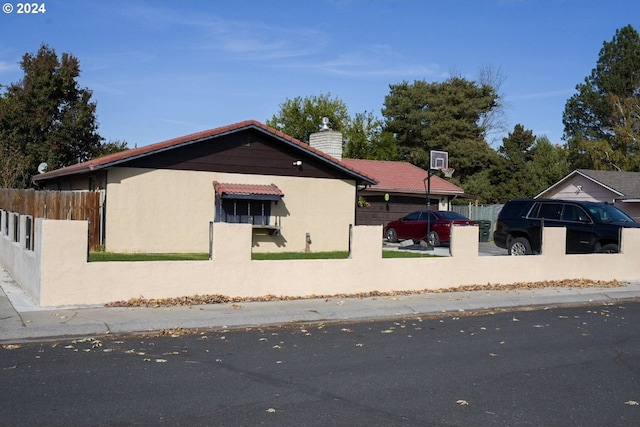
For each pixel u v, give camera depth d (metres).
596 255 17.08
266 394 6.66
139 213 19.72
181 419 5.82
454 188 34.03
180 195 20.33
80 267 11.10
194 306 11.53
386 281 14.02
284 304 12.17
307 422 5.83
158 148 19.72
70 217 19.05
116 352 8.42
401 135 58.84
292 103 54.22
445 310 12.52
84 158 42.72
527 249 19.30
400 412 6.18
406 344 9.34
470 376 7.58
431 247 23.62
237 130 20.97
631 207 32.81
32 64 40.47
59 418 5.77
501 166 54.59
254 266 12.62
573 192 36.69
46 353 8.30
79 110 40.94
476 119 59.19
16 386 6.75
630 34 59.28
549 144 56.25
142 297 11.62
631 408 6.47
